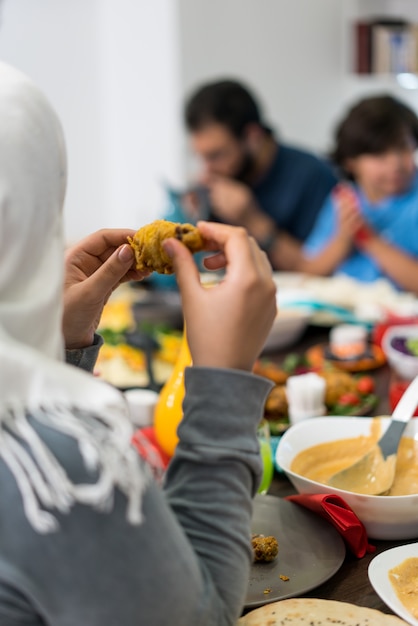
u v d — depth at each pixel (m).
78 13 4.04
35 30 4.06
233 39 3.83
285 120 4.10
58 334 0.54
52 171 0.54
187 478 0.58
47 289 0.53
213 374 0.57
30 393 0.49
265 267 0.60
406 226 2.62
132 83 3.96
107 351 1.62
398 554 0.80
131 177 4.15
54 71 4.13
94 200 4.33
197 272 0.60
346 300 2.17
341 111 4.36
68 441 0.49
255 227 2.78
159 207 4.01
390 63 4.03
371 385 1.42
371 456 0.99
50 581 0.49
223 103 2.71
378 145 2.44
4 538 0.49
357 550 0.86
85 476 0.49
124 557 0.50
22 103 0.53
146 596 0.51
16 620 0.51
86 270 0.84
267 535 0.89
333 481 0.97
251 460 0.58
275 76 4.00
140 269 0.72
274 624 0.72
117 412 0.49
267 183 2.96
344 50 4.28
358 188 2.70
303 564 0.83
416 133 2.50
